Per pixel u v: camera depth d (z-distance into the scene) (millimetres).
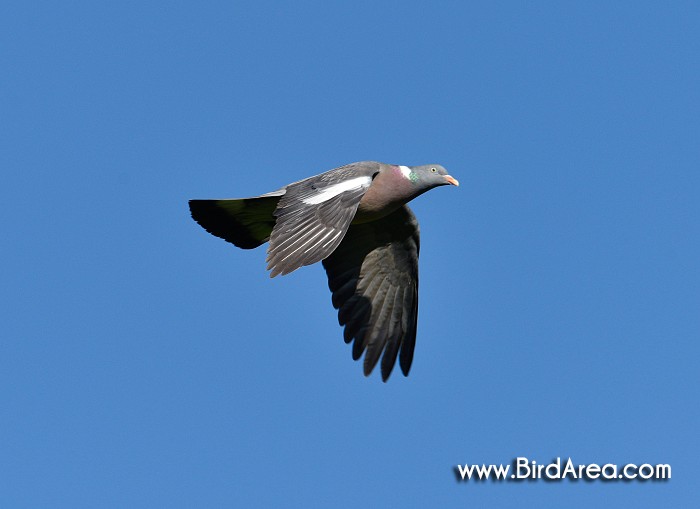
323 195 15422
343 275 17766
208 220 16688
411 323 17734
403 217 17312
